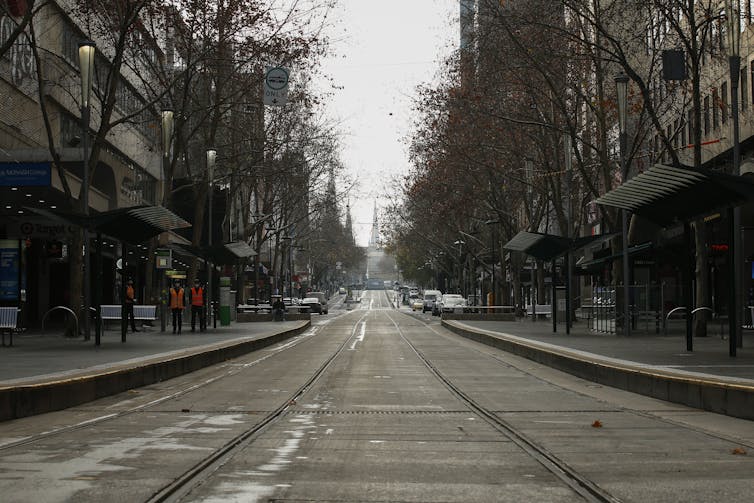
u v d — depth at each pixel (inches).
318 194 2888.8
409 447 416.2
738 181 737.0
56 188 1318.9
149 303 1637.6
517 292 2664.9
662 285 1395.2
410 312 4480.8
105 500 290.8
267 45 1467.8
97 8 1390.3
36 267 1850.4
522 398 655.8
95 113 1820.9
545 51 1464.1
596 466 363.3
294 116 2301.9
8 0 1314.0
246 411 564.1
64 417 530.9
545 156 1843.0
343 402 625.0
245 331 1626.5
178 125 1501.0
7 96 1389.0
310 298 3956.7
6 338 1242.0
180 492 307.1
